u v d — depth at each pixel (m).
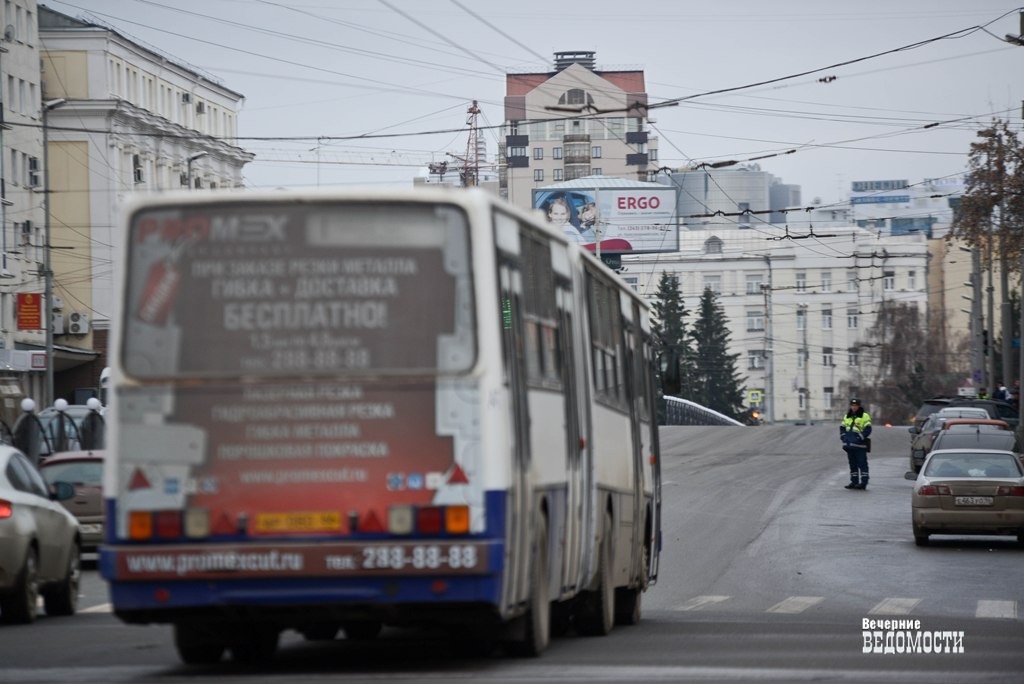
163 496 20.38
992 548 53.38
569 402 25.84
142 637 27.72
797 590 40.78
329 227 20.61
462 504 20.14
